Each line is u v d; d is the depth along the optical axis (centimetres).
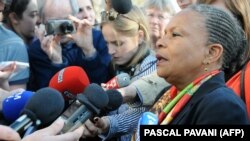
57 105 156
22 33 319
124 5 270
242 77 196
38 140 135
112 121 238
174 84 187
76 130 148
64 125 159
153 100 248
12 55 280
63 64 306
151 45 306
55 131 141
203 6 183
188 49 177
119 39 272
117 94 221
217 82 175
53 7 315
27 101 165
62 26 304
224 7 227
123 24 271
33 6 315
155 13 350
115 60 278
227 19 182
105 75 321
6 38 283
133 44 273
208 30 178
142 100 248
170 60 179
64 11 316
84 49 314
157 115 191
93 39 326
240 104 164
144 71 268
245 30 217
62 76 212
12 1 308
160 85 250
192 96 177
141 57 274
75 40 312
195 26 178
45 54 305
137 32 275
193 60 178
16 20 314
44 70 304
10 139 133
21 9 310
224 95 165
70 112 167
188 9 183
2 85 242
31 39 326
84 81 212
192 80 182
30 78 308
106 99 179
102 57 321
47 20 312
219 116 160
